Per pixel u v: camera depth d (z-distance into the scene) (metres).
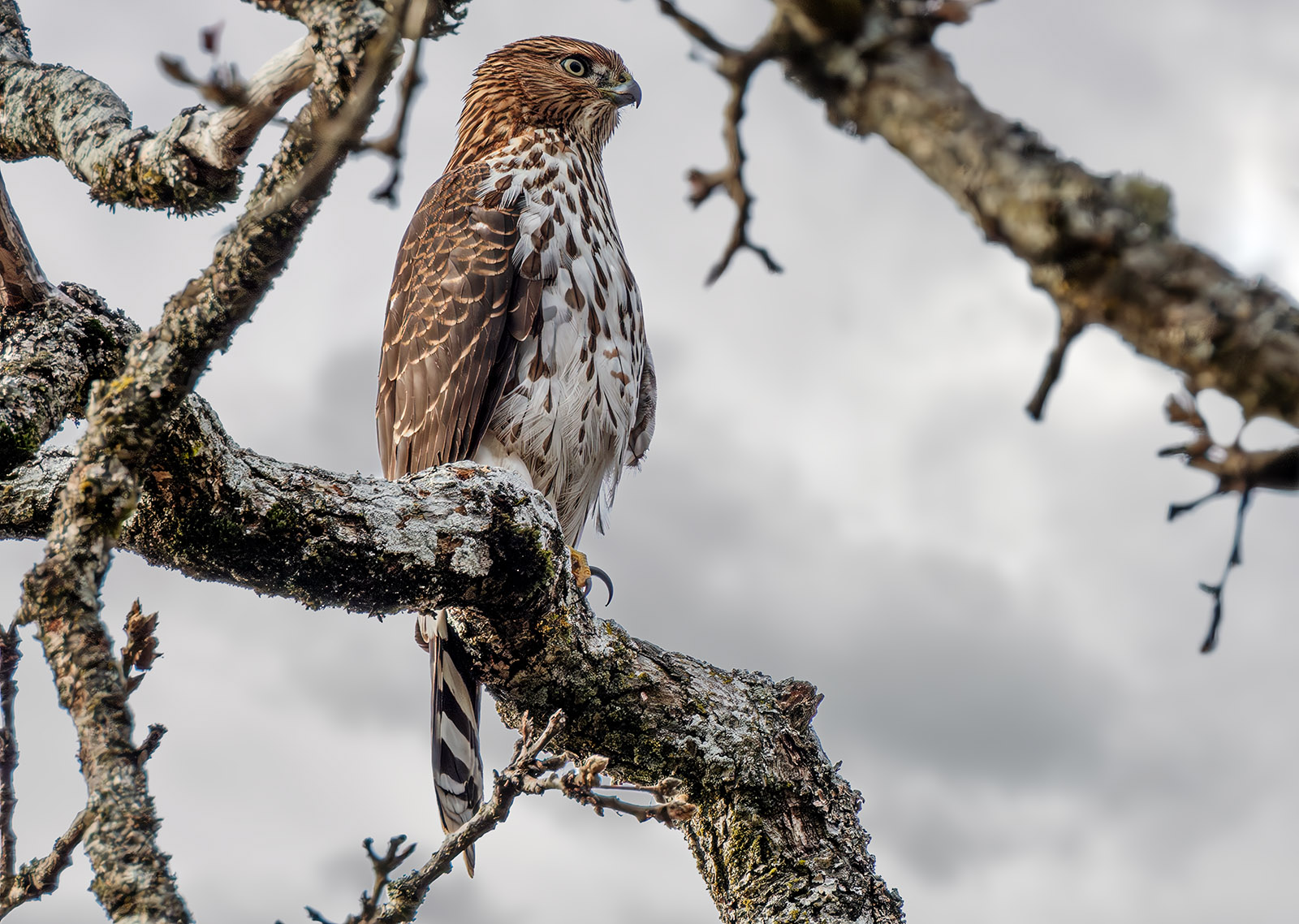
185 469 6.74
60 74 6.44
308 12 4.20
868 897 8.80
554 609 8.31
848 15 2.56
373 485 7.62
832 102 2.67
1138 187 2.50
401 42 4.08
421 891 5.30
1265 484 2.74
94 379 7.40
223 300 4.82
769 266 2.99
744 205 2.92
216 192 5.86
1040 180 2.49
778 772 8.91
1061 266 2.52
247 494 6.98
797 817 8.95
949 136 2.54
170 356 4.89
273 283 4.86
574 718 8.75
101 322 7.39
